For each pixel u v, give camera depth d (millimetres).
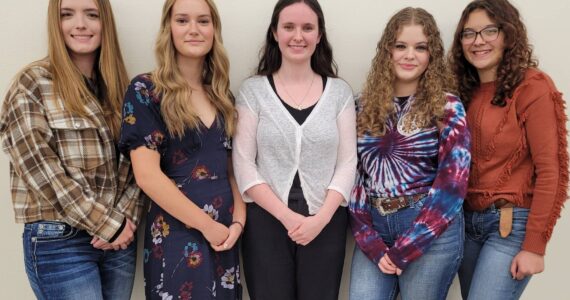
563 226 1914
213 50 1485
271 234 1501
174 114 1364
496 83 1492
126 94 1374
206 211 1409
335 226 1531
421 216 1432
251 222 1518
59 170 1317
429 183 1487
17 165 1324
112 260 1540
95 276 1445
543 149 1380
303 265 1514
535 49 1822
